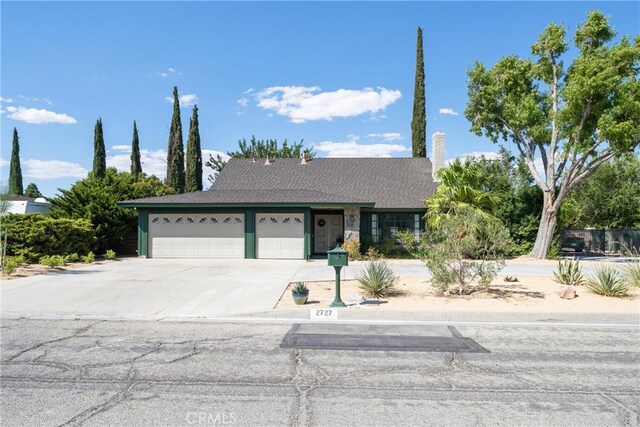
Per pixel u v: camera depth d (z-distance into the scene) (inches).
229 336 298.2
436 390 201.9
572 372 226.5
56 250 743.7
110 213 876.0
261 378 216.5
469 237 423.5
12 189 2071.9
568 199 1305.4
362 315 359.6
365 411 178.5
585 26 861.2
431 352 262.8
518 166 1113.4
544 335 304.2
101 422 167.5
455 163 842.2
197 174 1514.5
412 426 165.5
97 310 379.9
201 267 692.7
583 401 189.6
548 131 916.0
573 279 505.0
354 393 197.8
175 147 1487.5
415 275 595.8
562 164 898.7
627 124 750.5
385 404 185.6
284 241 831.1
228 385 206.8
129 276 581.3
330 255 383.2
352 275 592.4
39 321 343.9
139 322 340.5
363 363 241.1
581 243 1170.0
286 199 834.8
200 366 234.2
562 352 263.0
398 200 908.6
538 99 969.5
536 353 260.8
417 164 1081.4
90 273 610.5
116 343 279.4
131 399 189.6
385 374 223.5
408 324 337.4
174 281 535.8
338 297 388.2
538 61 956.6
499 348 271.3
